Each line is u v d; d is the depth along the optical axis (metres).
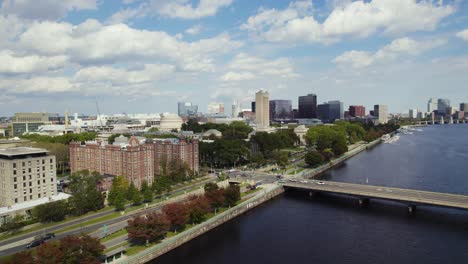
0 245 124.62
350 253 127.31
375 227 154.62
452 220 163.00
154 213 134.38
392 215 172.50
